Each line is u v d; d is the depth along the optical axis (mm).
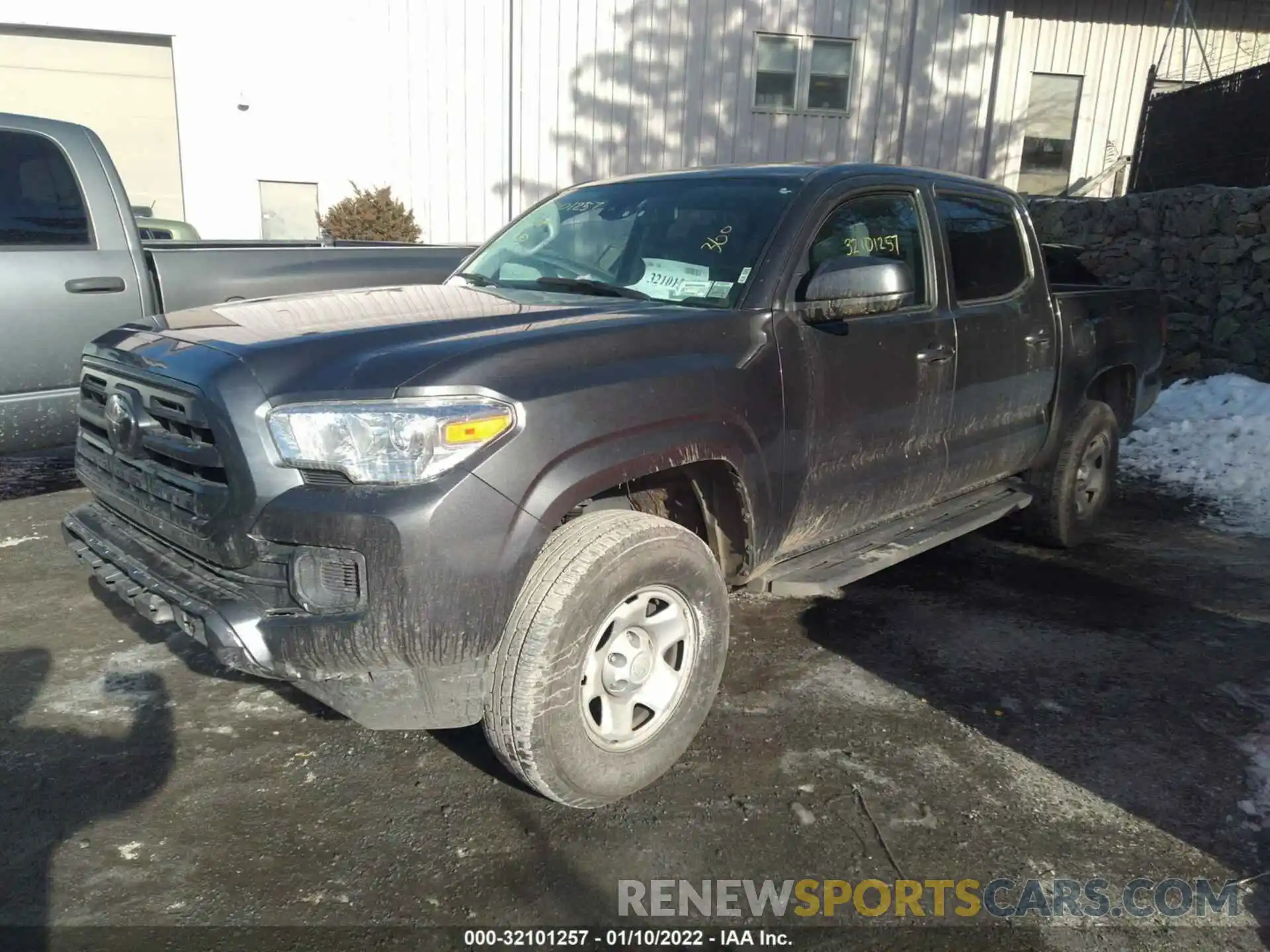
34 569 4633
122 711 3381
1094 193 14984
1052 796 3031
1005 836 2828
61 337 4883
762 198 3607
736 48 14109
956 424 4148
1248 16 14789
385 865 2631
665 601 2945
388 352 2561
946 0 14336
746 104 14312
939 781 3096
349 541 2365
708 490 3199
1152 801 3018
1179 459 7254
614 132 14078
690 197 3777
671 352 2936
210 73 13250
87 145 4996
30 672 3639
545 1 13461
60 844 2678
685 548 2891
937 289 4051
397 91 13516
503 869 2633
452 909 2480
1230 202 8781
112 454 3076
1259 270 8672
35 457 6617
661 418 2803
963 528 4254
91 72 13273
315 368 2533
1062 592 4762
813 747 3266
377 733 3291
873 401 3631
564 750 2662
